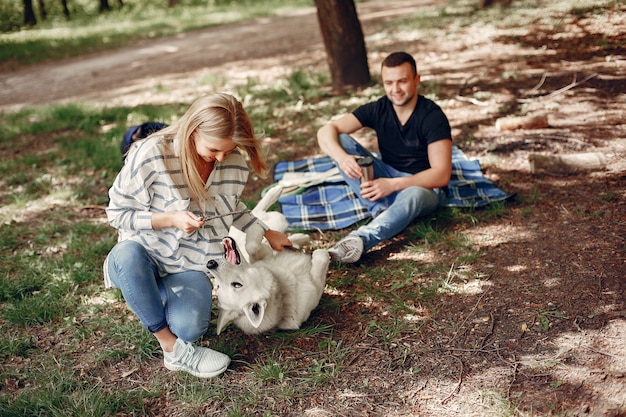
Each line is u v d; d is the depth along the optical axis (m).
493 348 3.08
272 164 5.79
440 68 8.38
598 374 2.81
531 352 3.01
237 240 3.62
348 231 4.41
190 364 3.02
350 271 3.90
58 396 2.92
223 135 2.61
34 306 3.69
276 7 22.52
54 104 9.06
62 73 12.64
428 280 3.72
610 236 3.90
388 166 4.47
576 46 8.30
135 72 11.84
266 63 11.02
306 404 2.84
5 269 4.24
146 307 2.86
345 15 7.69
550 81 7.06
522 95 6.75
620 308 3.22
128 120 7.71
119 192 2.79
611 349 2.95
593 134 5.48
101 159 6.28
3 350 3.33
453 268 3.81
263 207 3.89
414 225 4.35
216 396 2.92
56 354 3.31
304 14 19.84
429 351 3.11
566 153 5.19
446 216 4.41
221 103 2.62
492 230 4.20
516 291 3.49
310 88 8.20
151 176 2.77
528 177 4.88
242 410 2.82
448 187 4.57
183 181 2.84
